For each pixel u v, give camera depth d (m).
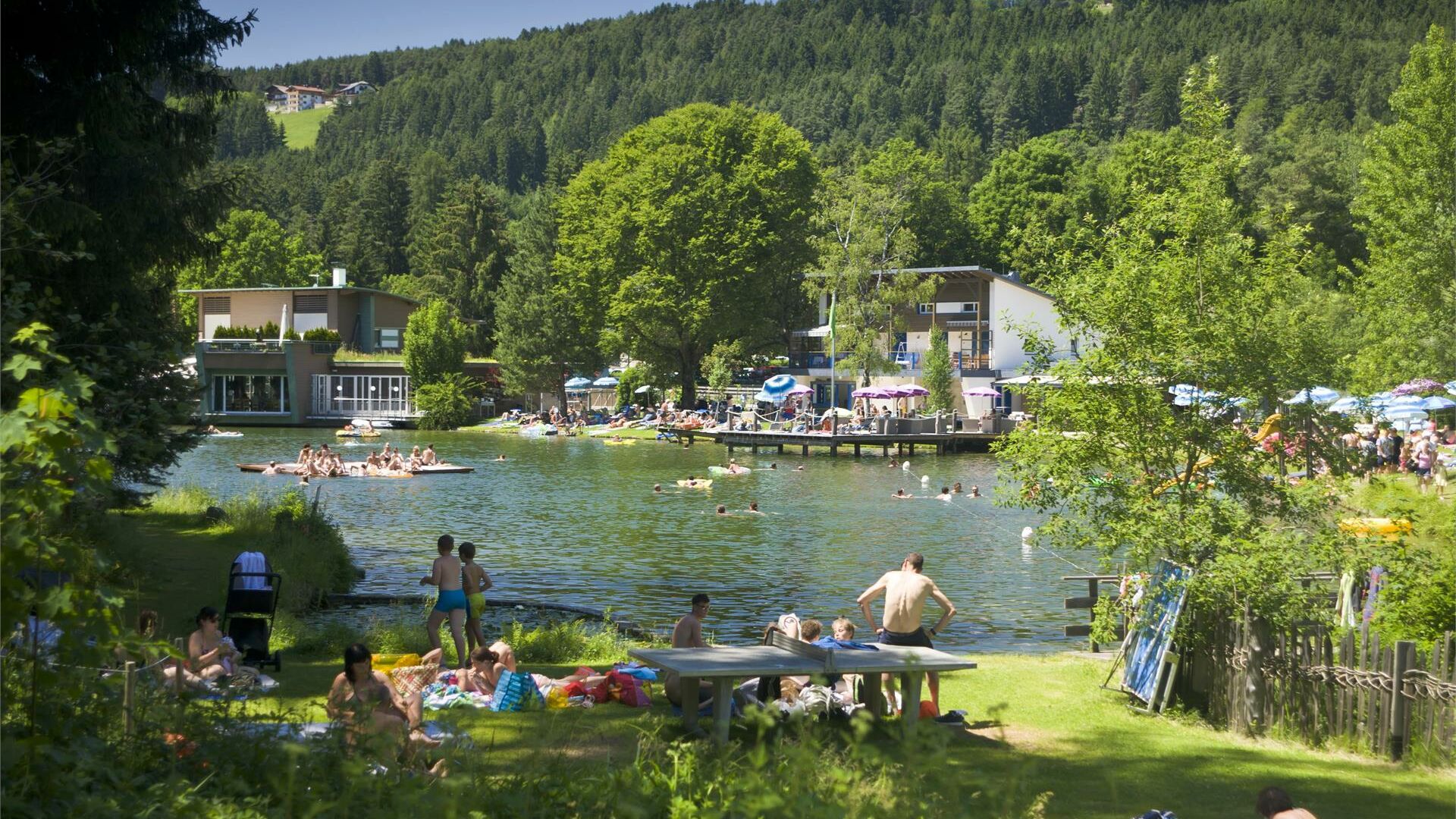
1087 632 17.23
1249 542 13.35
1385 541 13.84
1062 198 105.94
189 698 8.27
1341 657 11.94
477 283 119.06
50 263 16.45
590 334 88.94
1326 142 105.19
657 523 36.03
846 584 25.88
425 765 8.18
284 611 20.05
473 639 16.25
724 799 6.29
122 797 6.20
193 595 19.75
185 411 12.33
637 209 78.62
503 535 33.19
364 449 64.88
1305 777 10.56
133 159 18.03
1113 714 13.27
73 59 17.19
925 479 46.88
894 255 77.50
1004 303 77.88
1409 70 36.72
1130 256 15.91
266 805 6.59
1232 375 14.91
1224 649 13.16
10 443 5.35
